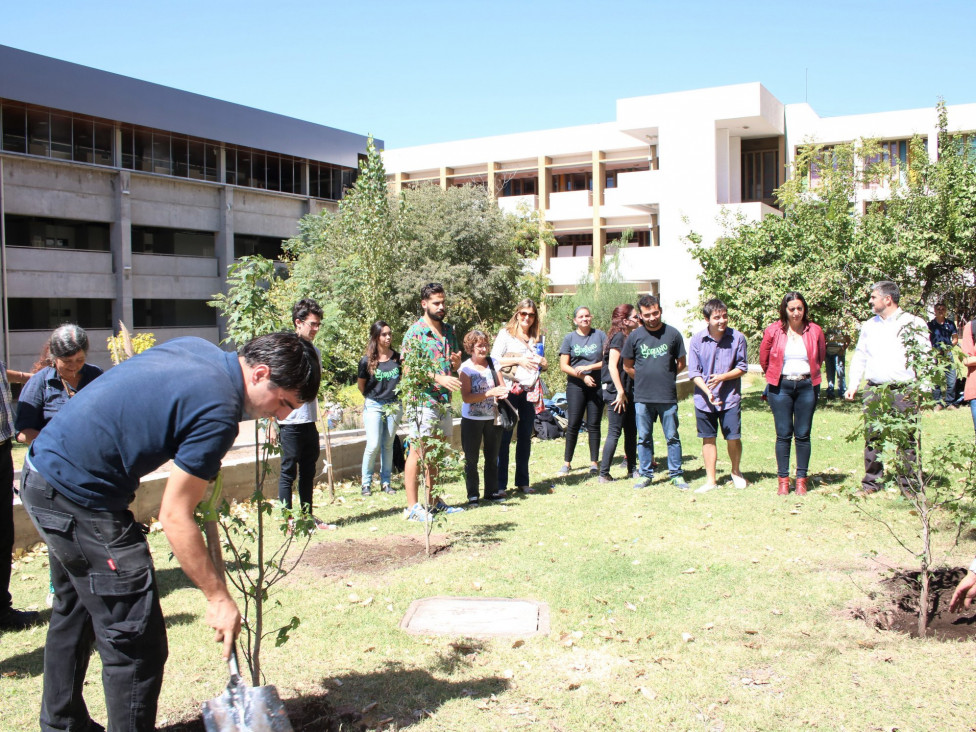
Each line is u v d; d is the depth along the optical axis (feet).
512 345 29.37
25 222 99.50
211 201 121.70
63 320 104.01
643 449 28.14
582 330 31.73
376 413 28.78
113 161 107.96
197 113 116.78
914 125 105.60
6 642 15.46
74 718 10.87
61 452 9.55
